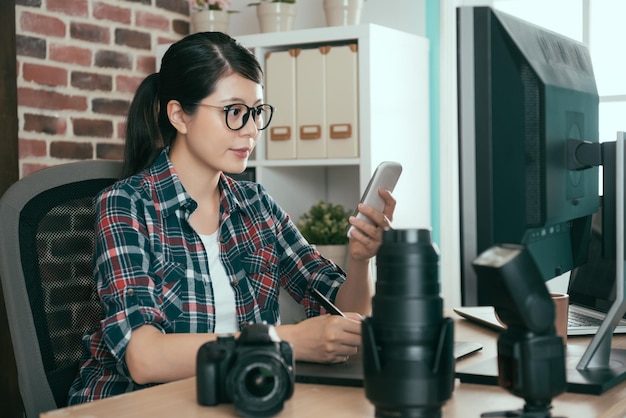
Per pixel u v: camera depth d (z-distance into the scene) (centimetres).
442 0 327
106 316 154
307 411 111
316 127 307
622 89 317
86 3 308
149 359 140
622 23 316
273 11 323
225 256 175
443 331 99
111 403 116
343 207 351
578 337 166
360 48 297
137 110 178
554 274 141
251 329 112
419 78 325
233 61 170
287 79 313
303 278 192
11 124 277
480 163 127
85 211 169
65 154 303
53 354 159
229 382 109
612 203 134
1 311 271
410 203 319
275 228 192
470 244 129
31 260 158
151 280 156
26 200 161
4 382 272
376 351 100
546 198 128
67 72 303
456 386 125
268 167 323
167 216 167
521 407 112
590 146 136
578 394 120
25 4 289
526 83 126
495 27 126
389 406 99
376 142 300
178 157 175
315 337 135
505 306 103
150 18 332
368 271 179
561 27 326
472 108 127
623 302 130
